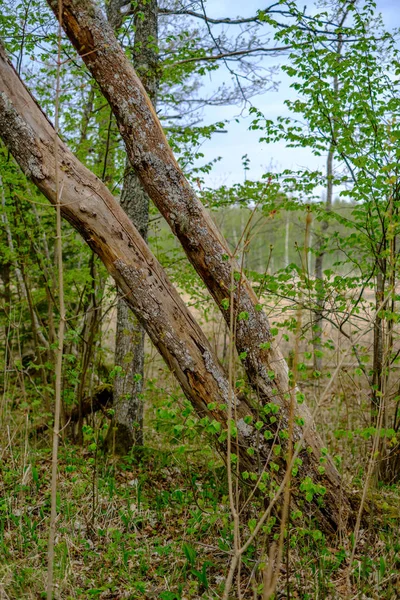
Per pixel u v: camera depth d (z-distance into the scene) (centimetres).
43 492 419
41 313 760
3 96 324
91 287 574
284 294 468
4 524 365
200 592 314
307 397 565
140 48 524
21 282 697
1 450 461
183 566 328
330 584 298
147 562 340
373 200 462
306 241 234
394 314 376
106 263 353
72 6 338
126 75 349
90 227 342
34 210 600
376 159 470
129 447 523
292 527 364
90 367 655
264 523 347
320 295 464
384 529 378
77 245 584
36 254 595
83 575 323
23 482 413
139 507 401
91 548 353
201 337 364
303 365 310
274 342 373
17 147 331
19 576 306
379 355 485
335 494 367
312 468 361
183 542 352
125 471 481
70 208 336
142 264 353
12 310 677
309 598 299
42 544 339
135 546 355
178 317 359
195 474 469
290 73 487
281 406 358
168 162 353
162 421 412
